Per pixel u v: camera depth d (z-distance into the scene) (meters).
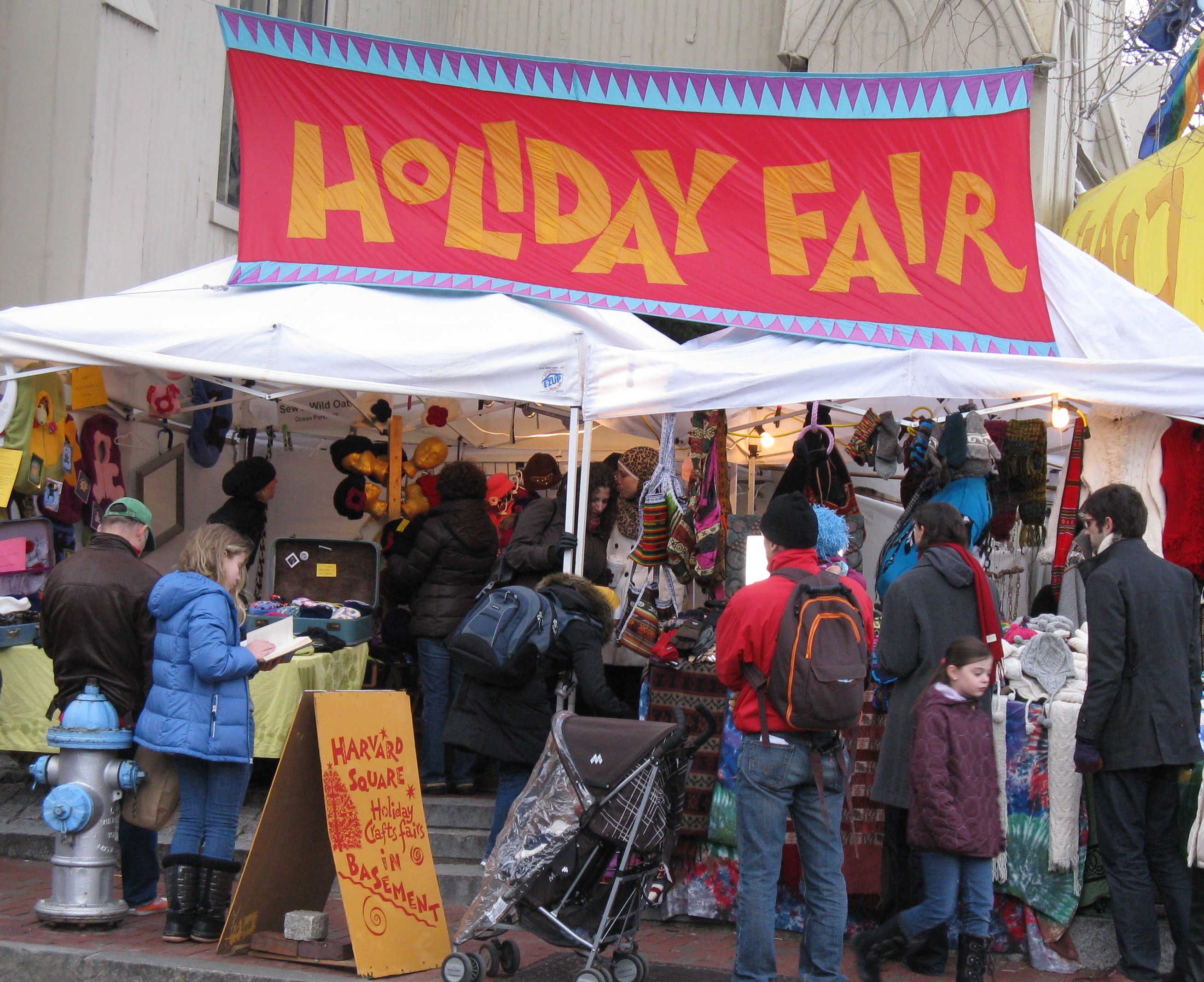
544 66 7.00
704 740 4.92
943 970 5.14
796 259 7.00
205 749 4.93
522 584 6.57
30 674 6.54
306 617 7.09
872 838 5.69
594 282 7.03
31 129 8.96
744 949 4.50
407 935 4.91
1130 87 16.20
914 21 11.56
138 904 5.40
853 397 6.00
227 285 7.11
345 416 8.84
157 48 9.53
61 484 7.31
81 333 6.29
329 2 11.67
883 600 6.36
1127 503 5.07
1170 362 6.01
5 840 6.32
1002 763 5.45
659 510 6.39
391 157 7.12
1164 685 4.89
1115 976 5.20
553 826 4.62
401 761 5.15
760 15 12.74
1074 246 7.72
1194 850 4.89
